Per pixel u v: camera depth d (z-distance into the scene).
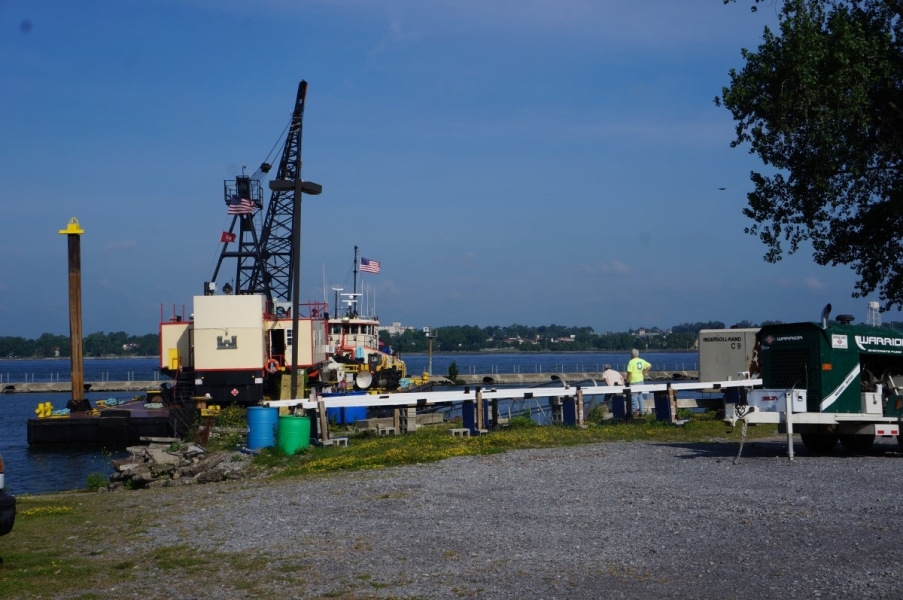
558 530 9.99
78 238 36.88
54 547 10.48
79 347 36.94
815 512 10.42
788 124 28.47
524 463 16.09
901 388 17.23
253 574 8.60
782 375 16.89
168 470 18.22
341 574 8.44
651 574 8.00
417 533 10.16
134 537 10.89
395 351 59.34
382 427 23.94
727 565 8.18
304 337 36.34
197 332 33.81
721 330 33.47
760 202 31.41
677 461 15.78
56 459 30.48
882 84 28.56
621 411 25.94
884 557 8.22
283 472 17.00
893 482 12.62
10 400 77.56
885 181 29.84
